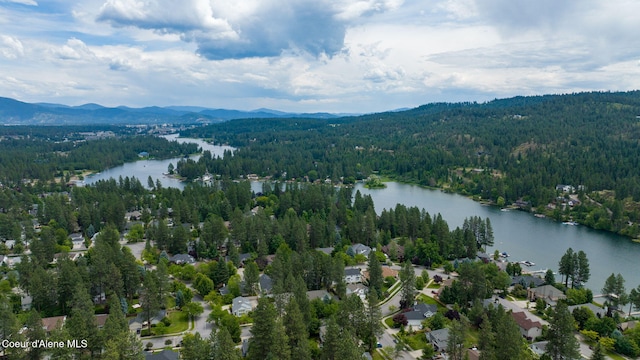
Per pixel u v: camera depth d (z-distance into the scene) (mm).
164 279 129375
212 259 176500
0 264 162500
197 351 91688
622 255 195625
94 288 133125
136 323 118000
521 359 92375
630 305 137375
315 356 101500
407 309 130875
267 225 190000
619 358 108750
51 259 168000
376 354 109062
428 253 175625
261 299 99312
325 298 130625
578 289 148375
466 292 133250
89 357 92875
